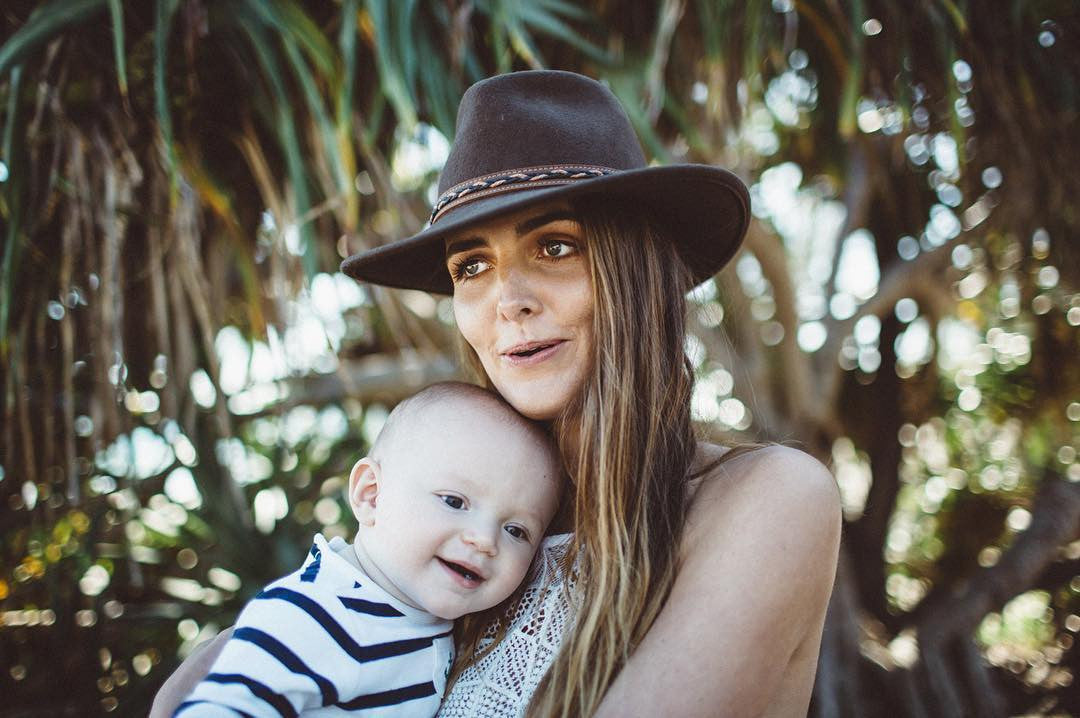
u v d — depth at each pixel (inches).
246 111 77.6
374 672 34.4
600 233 36.4
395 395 136.9
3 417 80.2
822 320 139.0
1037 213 111.0
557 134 36.7
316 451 139.6
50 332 77.2
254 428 133.1
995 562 133.7
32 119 70.5
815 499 32.1
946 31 85.0
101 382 71.7
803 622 31.2
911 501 166.4
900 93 92.0
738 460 34.7
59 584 94.9
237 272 101.5
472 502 36.7
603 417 34.9
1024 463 153.9
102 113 72.6
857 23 79.2
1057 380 138.0
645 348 36.3
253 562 115.9
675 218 40.6
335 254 87.9
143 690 102.3
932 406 155.6
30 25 66.2
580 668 30.5
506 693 34.1
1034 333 135.3
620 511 33.5
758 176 142.1
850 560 141.6
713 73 85.2
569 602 33.9
